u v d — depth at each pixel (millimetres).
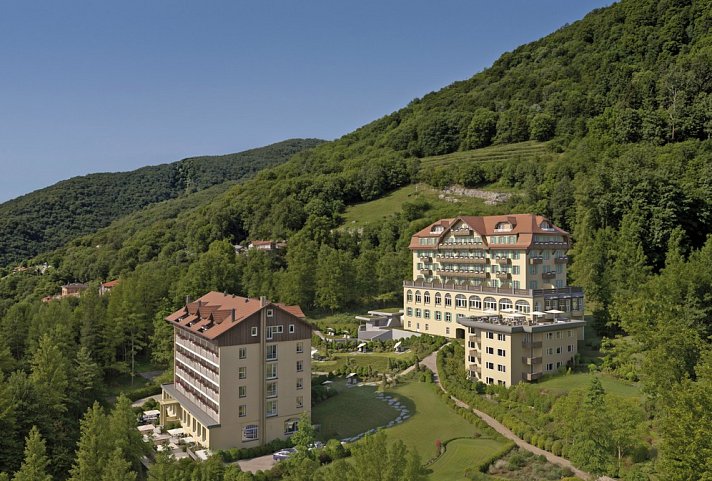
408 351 107375
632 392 68688
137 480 58938
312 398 83750
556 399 68375
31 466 50031
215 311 75500
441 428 70688
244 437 69875
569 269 120938
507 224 109375
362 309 136750
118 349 110375
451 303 111375
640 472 49250
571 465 56156
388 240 161750
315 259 143500
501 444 63875
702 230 119688
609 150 160125
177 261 178500
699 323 74562
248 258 154250
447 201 184500
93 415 55750
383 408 79875
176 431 76750
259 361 71125
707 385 42375
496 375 81000
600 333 95375
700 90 169125
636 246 110312
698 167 131875
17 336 99375
